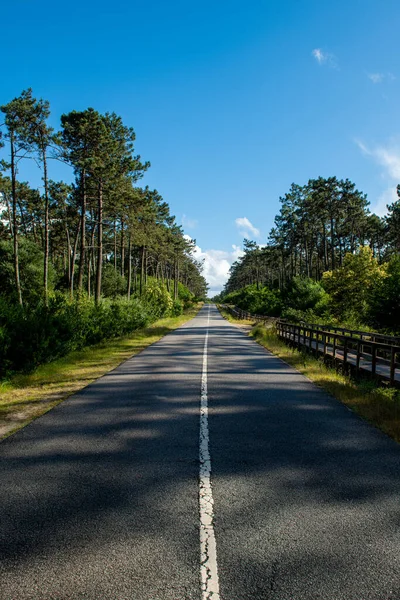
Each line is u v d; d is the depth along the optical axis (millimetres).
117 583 2824
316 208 60062
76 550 3203
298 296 43781
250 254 115875
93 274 64312
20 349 11992
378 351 17547
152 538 3371
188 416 7480
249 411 7855
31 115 30188
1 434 6418
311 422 7055
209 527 3541
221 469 4898
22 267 47719
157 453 5484
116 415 7566
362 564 3025
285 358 16312
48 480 4578
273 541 3326
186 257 87062
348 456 5355
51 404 8523
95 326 22000
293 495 4180
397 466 5000
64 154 31516
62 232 65062
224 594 2709
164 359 16141
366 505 3955
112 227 45906
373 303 21953
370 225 65062
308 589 2760
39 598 2688
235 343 23812
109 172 32406
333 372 12328
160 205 60875
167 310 56875
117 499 4094
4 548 3240
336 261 80625
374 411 7422
